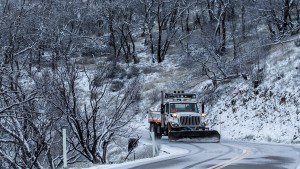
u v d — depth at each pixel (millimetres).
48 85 22781
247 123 40188
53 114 23109
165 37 82500
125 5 80062
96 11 79438
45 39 33688
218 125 43969
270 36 54656
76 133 23672
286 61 43219
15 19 27734
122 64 74750
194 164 16859
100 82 27859
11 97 22469
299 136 33188
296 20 62156
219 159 18750
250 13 61969
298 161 17594
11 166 22953
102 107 25531
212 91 49969
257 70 43938
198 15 85312
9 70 23234
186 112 35594
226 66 50219
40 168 22609
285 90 39031
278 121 37000
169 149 27203
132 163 18703
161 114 36781
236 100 44469
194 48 62688
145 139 37781
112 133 25000
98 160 24000
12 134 21797
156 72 69250
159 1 76250
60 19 64500
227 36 68125
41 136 22562
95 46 79062
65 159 17484
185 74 63344
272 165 16094
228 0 69125
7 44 25484
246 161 17609
